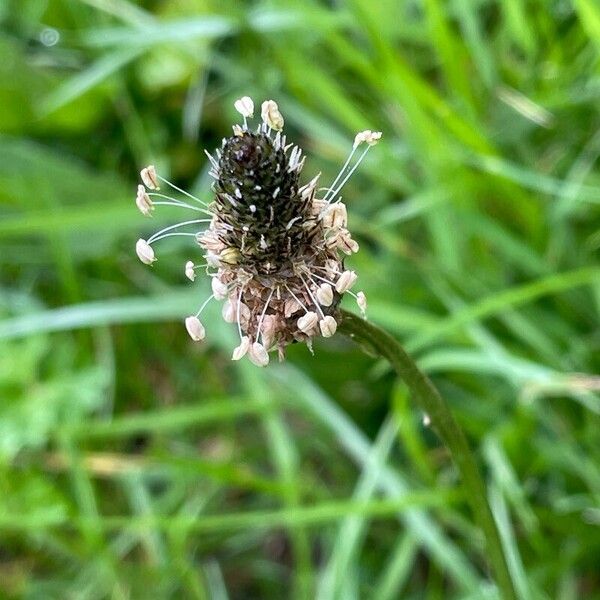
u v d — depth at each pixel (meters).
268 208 0.06
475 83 0.15
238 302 0.06
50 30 0.18
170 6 0.17
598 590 0.12
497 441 0.12
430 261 0.14
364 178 0.16
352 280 0.06
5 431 0.13
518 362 0.11
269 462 0.15
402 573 0.12
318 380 0.14
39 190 0.15
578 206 0.14
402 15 0.15
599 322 0.13
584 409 0.13
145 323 0.15
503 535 0.11
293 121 0.16
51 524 0.12
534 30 0.14
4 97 0.17
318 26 0.14
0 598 0.13
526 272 0.14
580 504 0.12
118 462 0.13
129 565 0.13
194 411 0.13
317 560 0.14
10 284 0.17
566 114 0.14
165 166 0.17
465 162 0.13
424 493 0.11
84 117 0.17
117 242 0.16
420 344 0.12
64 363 0.14
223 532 0.14
